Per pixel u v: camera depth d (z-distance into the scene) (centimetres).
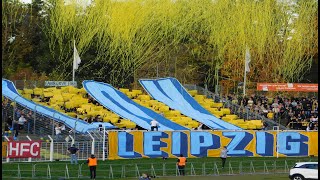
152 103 7756
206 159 5891
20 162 5256
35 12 10688
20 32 10469
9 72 9988
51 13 10538
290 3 11338
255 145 6162
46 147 5466
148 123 6744
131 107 7394
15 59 10331
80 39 10525
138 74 10794
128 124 6606
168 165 5425
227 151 5966
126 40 10656
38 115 6366
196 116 7412
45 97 7725
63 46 10462
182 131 5956
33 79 10106
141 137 5809
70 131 5869
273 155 6197
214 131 6066
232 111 8138
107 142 5700
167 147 5891
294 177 4678
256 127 7150
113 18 10619
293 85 9250
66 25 10475
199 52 10931
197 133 6003
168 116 7375
